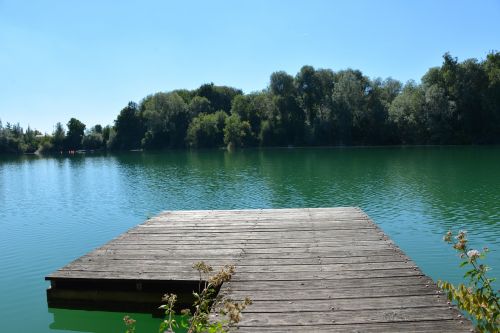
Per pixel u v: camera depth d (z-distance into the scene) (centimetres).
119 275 630
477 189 1786
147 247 768
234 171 2927
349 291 526
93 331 636
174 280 604
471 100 4734
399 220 1280
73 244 1166
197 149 6512
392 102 5381
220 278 343
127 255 725
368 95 5519
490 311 367
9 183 2719
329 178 2333
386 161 3241
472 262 370
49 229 1358
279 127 5762
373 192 1805
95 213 1617
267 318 459
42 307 714
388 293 516
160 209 1655
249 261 663
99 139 8138
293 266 629
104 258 712
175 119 7025
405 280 557
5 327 640
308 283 557
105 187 2356
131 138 7606
